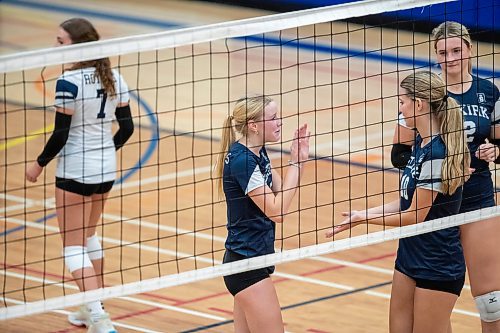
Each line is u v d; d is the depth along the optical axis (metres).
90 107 15.02
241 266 12.20
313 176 23.77
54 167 24.66
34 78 33.56
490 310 13.55
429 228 12.55
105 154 15.37
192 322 16.25
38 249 19.36
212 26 12.07
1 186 23.03
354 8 12.82
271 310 12.41
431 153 12.37
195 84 32.28
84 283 14.64
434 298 12.73
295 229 20.31
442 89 12.34
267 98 12.50
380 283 18.06
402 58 34.50
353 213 12.67
